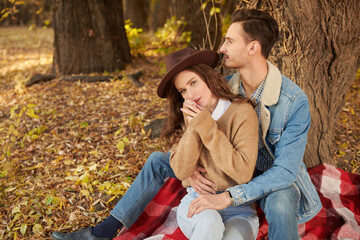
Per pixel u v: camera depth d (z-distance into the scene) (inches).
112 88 227.5
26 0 519.2
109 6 265.3
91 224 106.3
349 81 121.6
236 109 82.0
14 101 212.1
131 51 314.0
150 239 96.4
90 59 259.8
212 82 82.8
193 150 80.7
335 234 96.7
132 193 97.5
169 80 87.5
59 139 159.8
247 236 80.0
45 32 598.2
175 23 367.9
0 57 369.4
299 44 111.9
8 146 149.1
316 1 106.7
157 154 99.7
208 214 78.1
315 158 122.7
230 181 82.4
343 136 154.8
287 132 84.9
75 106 199.0
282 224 78.9
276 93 85.3
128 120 172.6
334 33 109.7
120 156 143.3
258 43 81.9
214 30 231.6
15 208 108.5
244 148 79.3
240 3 118.5
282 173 81.1
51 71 266.7
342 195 111.0
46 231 103.7
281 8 110.0
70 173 133.0
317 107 118.9
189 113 79.7
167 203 109.8
